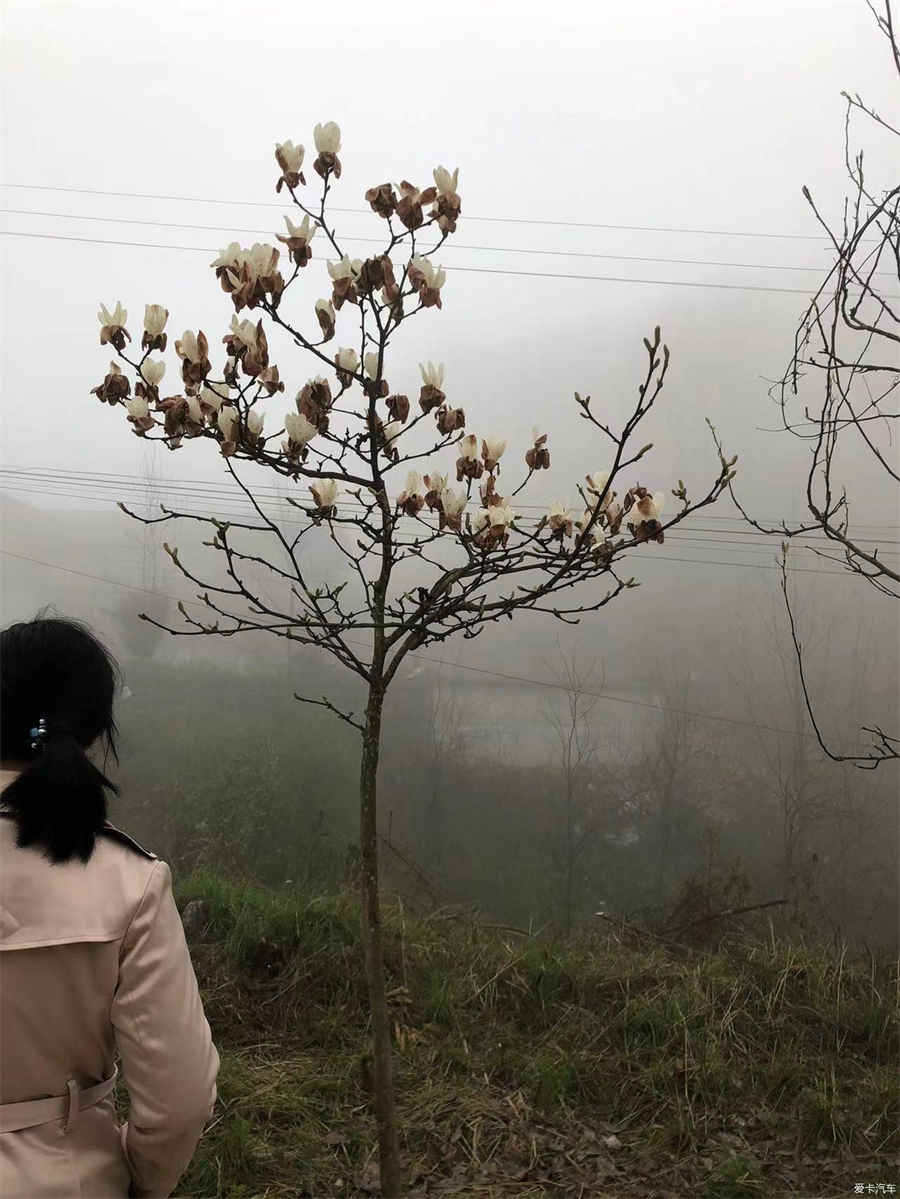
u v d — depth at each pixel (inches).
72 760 44.7
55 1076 42.7
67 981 42.2
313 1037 135.6
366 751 73.0
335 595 70.2
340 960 149.3
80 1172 42.3
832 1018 144.7
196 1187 101.0
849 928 594.6
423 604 69.9
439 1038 137.5
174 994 43.4
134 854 46.1
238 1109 114.4
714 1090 125.9
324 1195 101.3
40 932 41.9
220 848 525.7
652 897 639.8
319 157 62.1
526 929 197.5
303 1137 110.8
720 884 318.3
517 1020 145.0
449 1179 106.6
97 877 43.9
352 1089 122.9
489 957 162.4
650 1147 114.0
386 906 179.8
